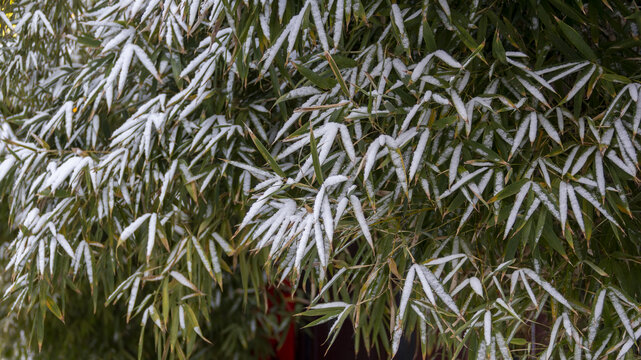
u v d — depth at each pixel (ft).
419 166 8.99
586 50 8.84
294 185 8.82
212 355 15.02
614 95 8.76
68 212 9.99
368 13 9.16
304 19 8.87
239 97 10.19
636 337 8.73
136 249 10.50
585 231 8.78
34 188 9.90
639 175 9.29
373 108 8.94
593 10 9.09
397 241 9.37
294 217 8.82
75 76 10.59
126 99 10.52
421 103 8.88
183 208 10.25
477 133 9.05
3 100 11.07
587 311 9.01
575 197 8.73
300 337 16.69
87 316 13.47
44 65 11.23
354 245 11.47
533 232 9.04
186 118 10.10
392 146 8.73
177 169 9.91
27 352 12.77
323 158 8.64
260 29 9.02
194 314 10.06
